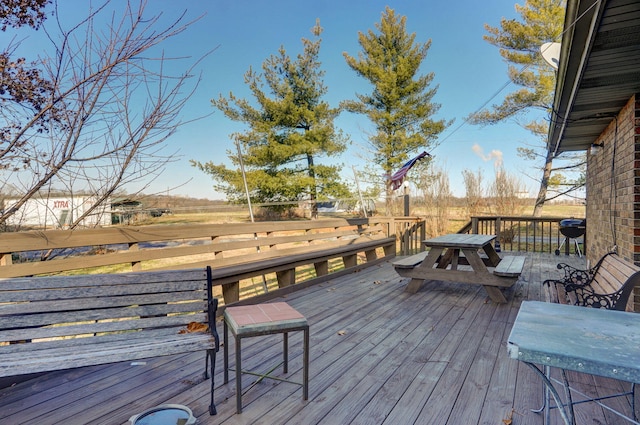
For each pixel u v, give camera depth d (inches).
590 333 58.5
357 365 103.6
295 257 194.7
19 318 82.1
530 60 497.7
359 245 258.1
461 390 89.4
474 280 170.9
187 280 97.0
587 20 85.3
